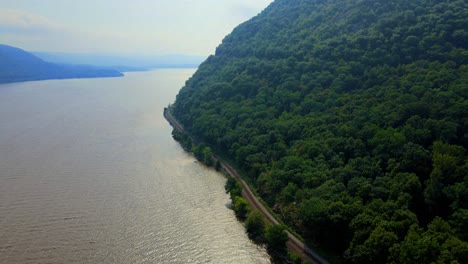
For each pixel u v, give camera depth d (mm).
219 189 144125
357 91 153625
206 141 196875
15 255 96000
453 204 87562
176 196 136250
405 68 149125
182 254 99875
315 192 108188
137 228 111625
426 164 101500
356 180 105625
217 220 119062
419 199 95750
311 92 168250
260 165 142500
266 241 106875
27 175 150000
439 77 132125
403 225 84312
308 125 146375
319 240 101500
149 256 98125
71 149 188125
